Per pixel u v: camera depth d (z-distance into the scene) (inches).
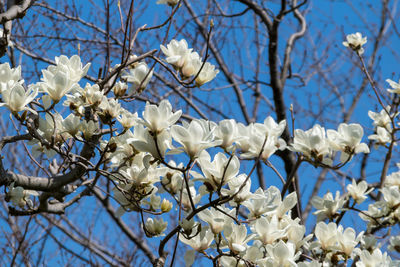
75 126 128.7
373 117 208.1
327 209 159.6
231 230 117.9
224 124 106.8
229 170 107.3
